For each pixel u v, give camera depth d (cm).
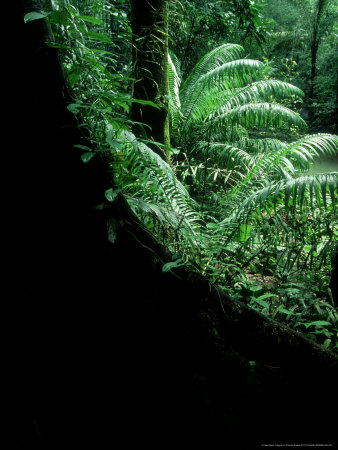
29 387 152
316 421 147
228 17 621
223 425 145
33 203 159
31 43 150
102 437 145
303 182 229
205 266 238
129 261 166
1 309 156
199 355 160
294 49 1385
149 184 238
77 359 158
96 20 160
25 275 158
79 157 162
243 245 272
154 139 376
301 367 164
